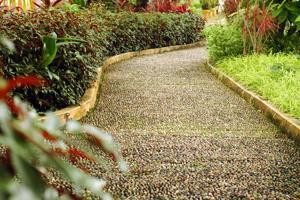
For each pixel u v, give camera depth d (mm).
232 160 3088
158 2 13492
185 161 3051
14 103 524
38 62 3877
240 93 5605
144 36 10844
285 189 2607
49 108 4090
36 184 428
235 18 8094
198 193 2529
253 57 6961
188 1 17391
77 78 4590
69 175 479
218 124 4145
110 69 8023
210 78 7062
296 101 4227
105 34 7641
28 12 4332
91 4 9836
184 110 4738
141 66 8508
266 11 7062
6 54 3586
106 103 5078
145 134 3721
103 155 2965
